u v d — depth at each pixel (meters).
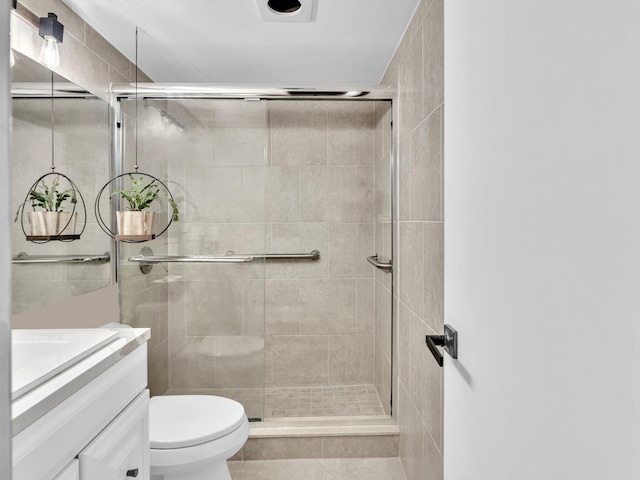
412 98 2.06
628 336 0.39
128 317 2.38
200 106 2.42
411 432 2.14
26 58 1.52
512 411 0.60
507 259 0.62
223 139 2.42
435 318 1.71
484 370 0.70
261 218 2.44
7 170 0.25
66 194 1.76
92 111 2.00
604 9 0.42
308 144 3.26
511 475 0.60
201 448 1.72
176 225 2.42
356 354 3.29
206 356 2.45
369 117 3.26
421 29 1.87
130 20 2.04
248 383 2.46
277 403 2.95
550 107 0.51
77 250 1.85
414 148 2.05
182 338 2.44
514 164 0.60
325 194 3.26
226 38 2.23
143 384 1.44
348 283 3.29
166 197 2.40
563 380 0.48
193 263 2.44
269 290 3.28
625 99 0.39
